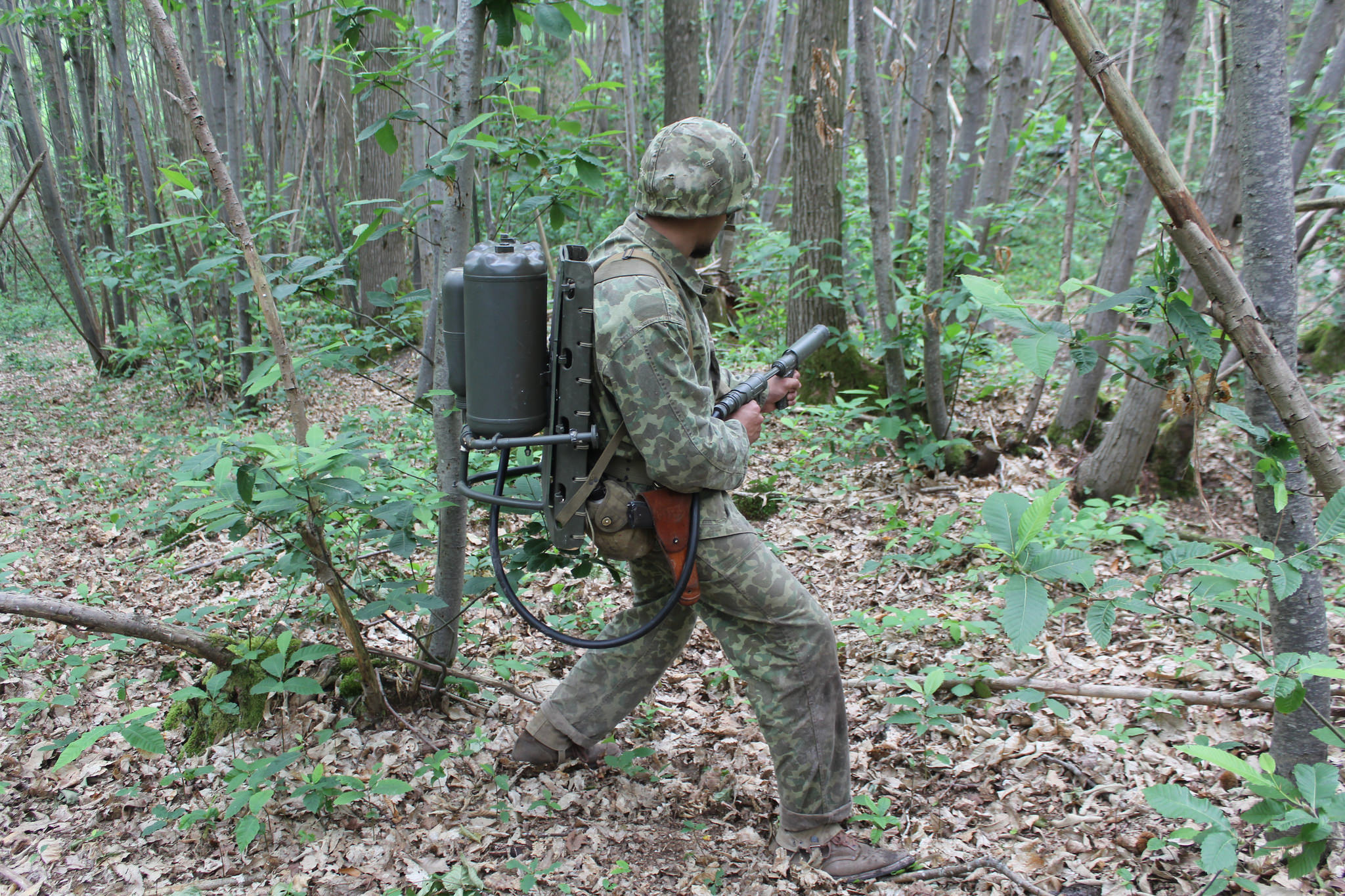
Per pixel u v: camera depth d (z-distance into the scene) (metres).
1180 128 13.60
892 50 10.11
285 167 10.65
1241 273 1.80
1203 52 9.20
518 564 2.58
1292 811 1.56
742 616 2.13
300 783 2.51
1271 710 2.61
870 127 5.04
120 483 6.29
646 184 1.95
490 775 2.58
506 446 2.00
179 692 2.42
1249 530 4.88
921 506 5.09
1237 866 2.07
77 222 11.66
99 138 12.00
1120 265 5.32
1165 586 3.72
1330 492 1.68
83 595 3.30
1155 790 1.71
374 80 2.57
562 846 2.30
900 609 3.74
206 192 8.26
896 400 5.61
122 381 10.69
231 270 3.92
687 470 1.95
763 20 16.39
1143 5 12.01
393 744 2.69
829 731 2.17
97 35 10.74
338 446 2.22
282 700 2.85
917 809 2.46
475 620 3.60
